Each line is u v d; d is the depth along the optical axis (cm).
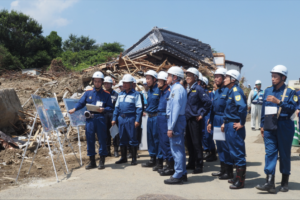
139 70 1405
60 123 600
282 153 428
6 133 809
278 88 441
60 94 1156
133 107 616
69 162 639
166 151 523
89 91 613
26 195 407
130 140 619
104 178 502
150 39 1983
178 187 445
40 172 554
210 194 411
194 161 578
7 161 617
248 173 540
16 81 1648
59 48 5019
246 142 887
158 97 585
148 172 550
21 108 898
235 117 449
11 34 3947
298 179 495
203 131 671
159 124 527
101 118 585
